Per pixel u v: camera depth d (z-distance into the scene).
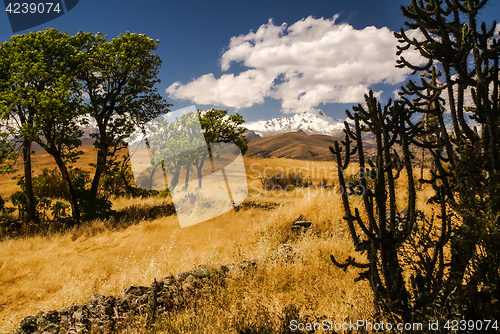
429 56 2.25
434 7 2.05
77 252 9.92
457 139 2.20
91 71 17.36
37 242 11.41
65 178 15.56
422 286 2.30
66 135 15.25
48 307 5.70
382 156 2.26
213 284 4.41
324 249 5.76
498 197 1.86
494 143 1.94
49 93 14.20
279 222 9.47
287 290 4.29
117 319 3.87
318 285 4.20
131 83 18.00
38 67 14.77
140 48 18.19
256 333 2.77
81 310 3.95
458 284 2.00
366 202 2.29
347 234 7.16
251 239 8.64
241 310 3.39
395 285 2.23
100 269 7.83
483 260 1.94
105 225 13.25
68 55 16.98
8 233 13.30
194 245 8.59
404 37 2.35
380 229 2.27
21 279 7.50
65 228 13.76
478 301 1.87
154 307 3.76
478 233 1.88
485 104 1.96
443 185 2.27
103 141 16.94
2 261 8.74
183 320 3.52
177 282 4.49
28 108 14.62
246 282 4.43
